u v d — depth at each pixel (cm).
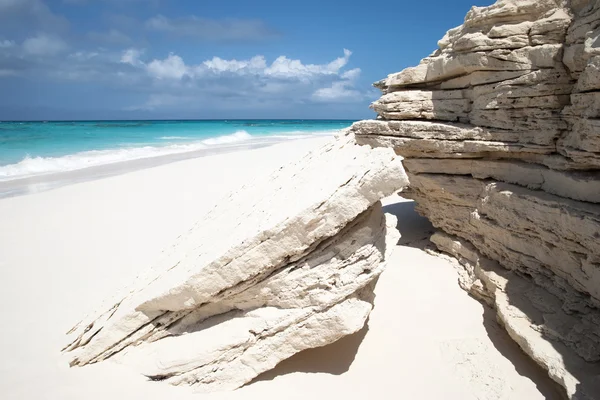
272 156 2909
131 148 3631
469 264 967
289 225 572
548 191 798
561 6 817
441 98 1020
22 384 579
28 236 1252
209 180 2062
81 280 947
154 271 764
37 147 3444
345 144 960
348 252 607
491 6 893
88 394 561
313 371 633
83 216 1459
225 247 614
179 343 621
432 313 818
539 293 756
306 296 600
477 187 959
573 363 597
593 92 691
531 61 827
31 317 775
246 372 593
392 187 564
